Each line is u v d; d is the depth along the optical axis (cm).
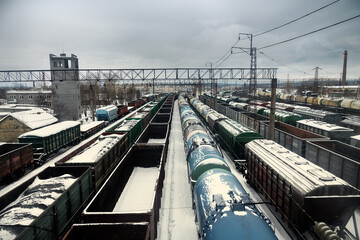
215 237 697
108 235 846
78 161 1503
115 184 1473
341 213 948
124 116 5788
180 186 1741
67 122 3156
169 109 5397
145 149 2142
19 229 891
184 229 1224
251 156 1598
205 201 894
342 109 4734
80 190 1239
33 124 3234
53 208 955
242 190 912
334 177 1021
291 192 1044
